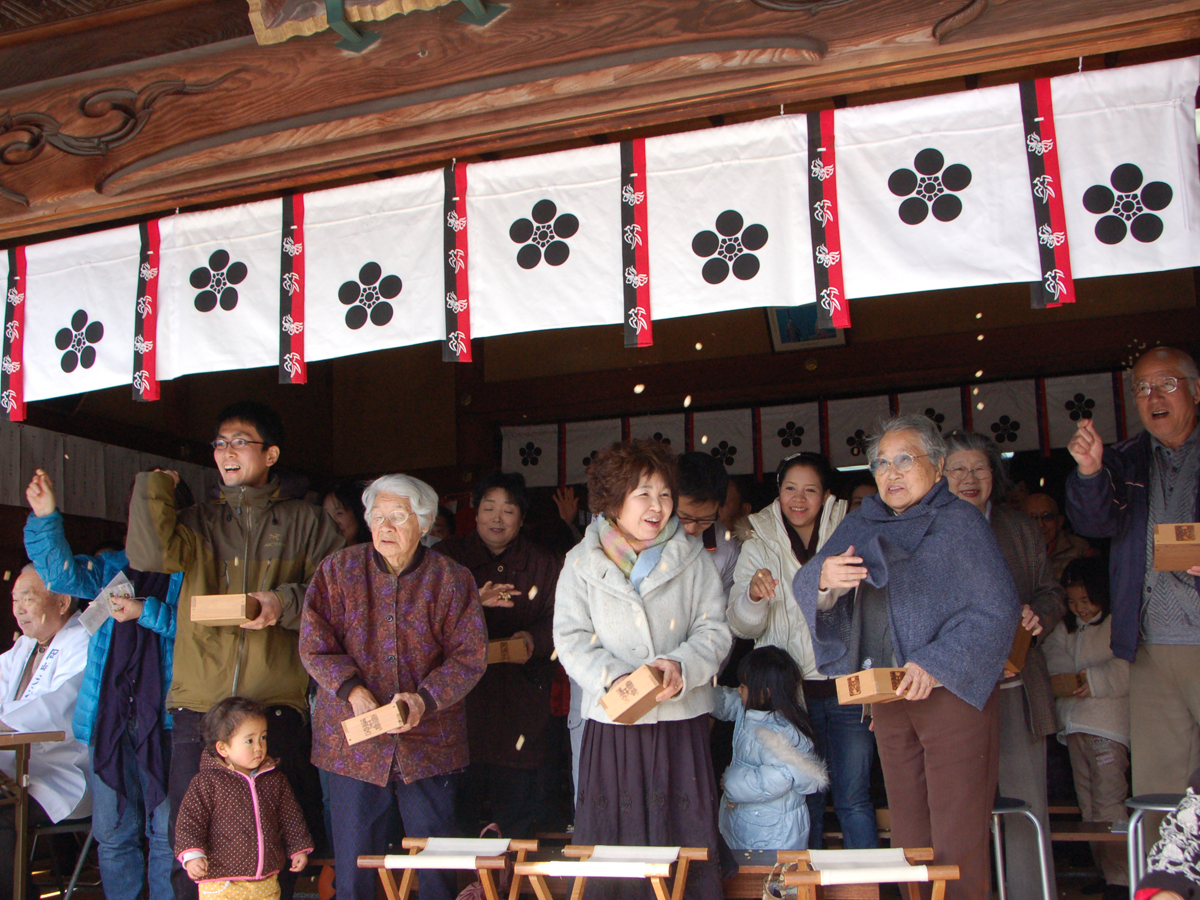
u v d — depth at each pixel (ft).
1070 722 14.73
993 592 9.27
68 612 16.14
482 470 28.12
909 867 8.55
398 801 10.84
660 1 10.81
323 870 13.08
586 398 27.04
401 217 12.05
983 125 10.40
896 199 10.49
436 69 11.37
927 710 9.29
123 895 13.00
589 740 10.41
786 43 10.28
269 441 12.66
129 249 13.05
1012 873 11.85
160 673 12.89
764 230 10.85
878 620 9.93
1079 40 9.82
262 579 12.29
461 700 11.41
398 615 11.17
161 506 11.85
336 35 11.80
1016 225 10.12
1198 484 11.62
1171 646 11.66
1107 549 19.93
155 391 12.63
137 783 13.08
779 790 11.74
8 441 19.07
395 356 30.01
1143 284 23.67
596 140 15.85
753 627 12.69
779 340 25.93
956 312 24.88
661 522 10.72
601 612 10.59
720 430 26.71
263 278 12.44
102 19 12.71
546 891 9.77
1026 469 25.84
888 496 10.03
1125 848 13.83
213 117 12.14
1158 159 9.89
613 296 11.18
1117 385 23.99
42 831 14.12
